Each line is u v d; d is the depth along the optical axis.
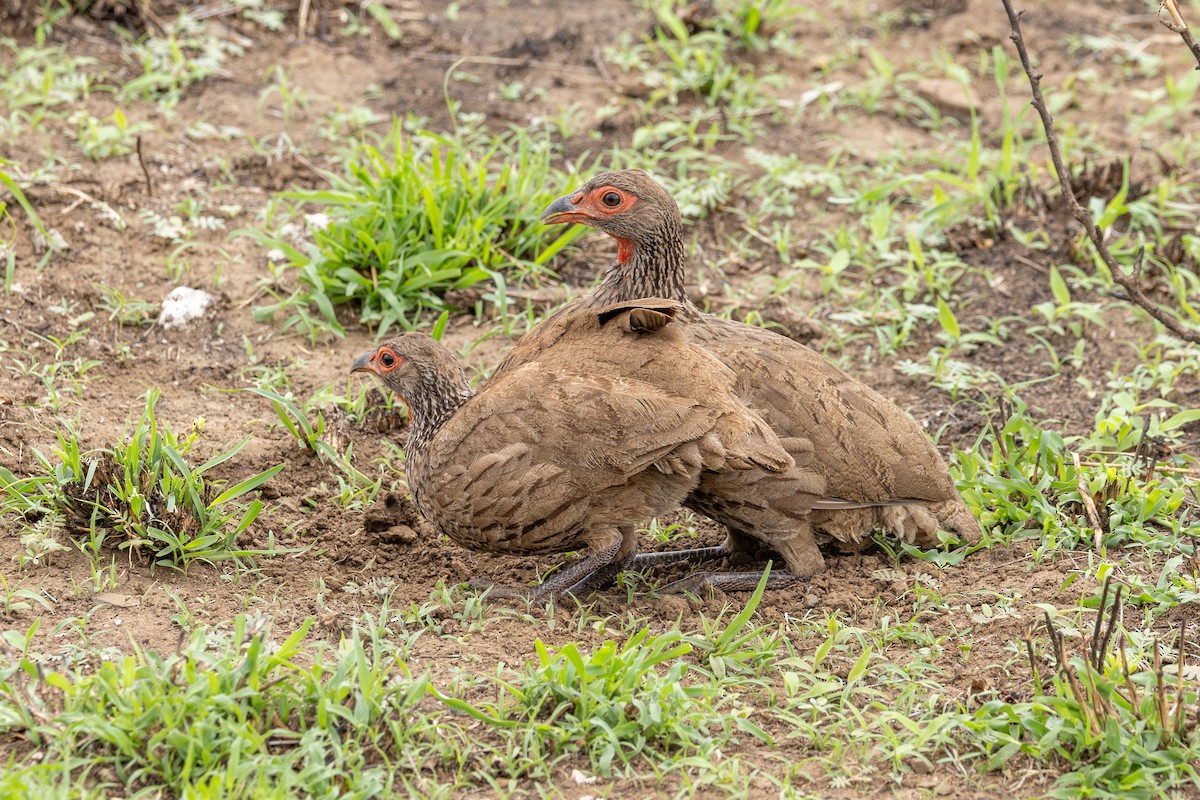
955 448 11.70
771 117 17.17
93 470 9.79
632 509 9.59
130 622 9.04
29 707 7.87
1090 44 19.16
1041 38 19.41
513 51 18.16
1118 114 17.73
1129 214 15.57
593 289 12.34
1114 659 8.48
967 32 19.00
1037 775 7.86
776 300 13.68
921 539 10.46
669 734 8.00
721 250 14.83
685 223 15.22
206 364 12.47
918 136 17.06
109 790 7.41
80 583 9.42
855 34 19.19
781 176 15.68
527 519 9.54
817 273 14.57
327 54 17.75
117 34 17.34
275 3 18.48
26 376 11.80
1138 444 11.62
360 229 13.54
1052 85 18.20
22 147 14.97
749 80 17.58
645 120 16.72
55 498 9.88
